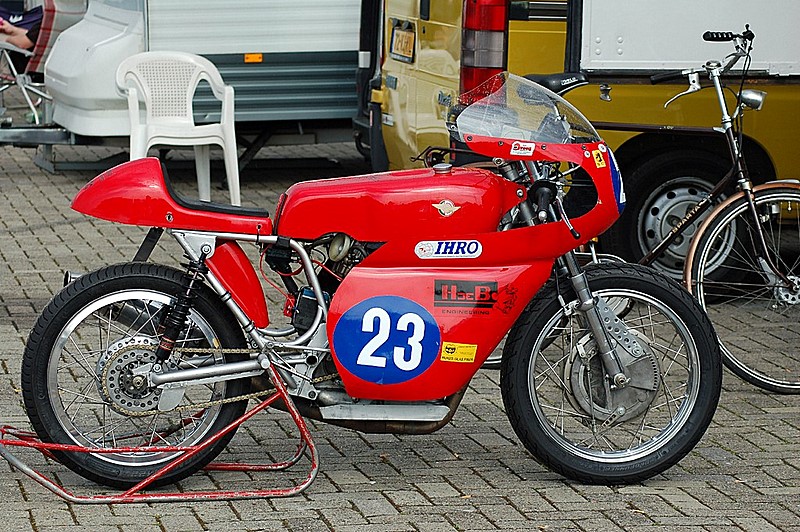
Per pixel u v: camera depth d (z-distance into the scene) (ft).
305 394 18.28
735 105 29.25
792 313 26.73
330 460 19.80
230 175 38.19
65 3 45.11
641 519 17.63
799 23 29.12
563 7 29.19
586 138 18.49
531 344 18.56
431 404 18.40
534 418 18.66
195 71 38.09
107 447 18.54
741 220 24.76
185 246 17.84
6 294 29.53
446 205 17.89
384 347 17.92
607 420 18.99
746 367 23.94
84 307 17.85
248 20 42.14
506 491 18.61
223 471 19.21
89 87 40.68
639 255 30.27
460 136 18.13
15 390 22.88
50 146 45.09
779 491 18.86
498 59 29.12
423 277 17.97
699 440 19.25
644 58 28.94
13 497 18.01
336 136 44.86
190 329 18.25
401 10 34.83
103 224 36.96
